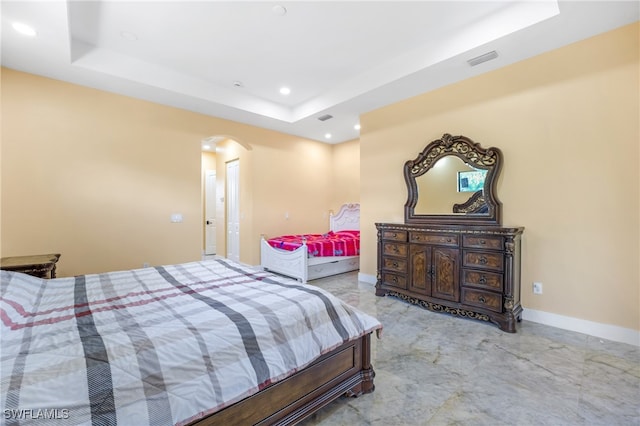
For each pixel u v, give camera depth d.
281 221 5.61
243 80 3.79
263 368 1.21
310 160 6.11
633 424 1.49
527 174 2.91
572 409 1.60
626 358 2.14
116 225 3.60
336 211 6.46
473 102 3.27
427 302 3.26
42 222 3.12
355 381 1.68
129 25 2.62
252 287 1.85
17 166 2.99
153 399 0.94
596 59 2.51
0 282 1.56
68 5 2.17
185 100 3.81
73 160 3.30
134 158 3.73
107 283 1.97
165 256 3.99
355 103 4.04
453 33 2.81
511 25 2.46
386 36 2.86
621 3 2.12
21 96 3.00
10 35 2.38
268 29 2.71
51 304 1.54
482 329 2.72
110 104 3.54
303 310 1.50
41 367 0.92
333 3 2.37
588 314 2.58
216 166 6.86
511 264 2.66
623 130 2.40
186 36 2.81
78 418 0.82
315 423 1.51
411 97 3.85
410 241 3.43
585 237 2.59
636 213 2.36
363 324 1.71
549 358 2.17
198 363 1.08
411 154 3.88
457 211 3.37
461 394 1.75
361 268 4.58
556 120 2.73
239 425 1.16
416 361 2.15
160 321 1.29
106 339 1.10
